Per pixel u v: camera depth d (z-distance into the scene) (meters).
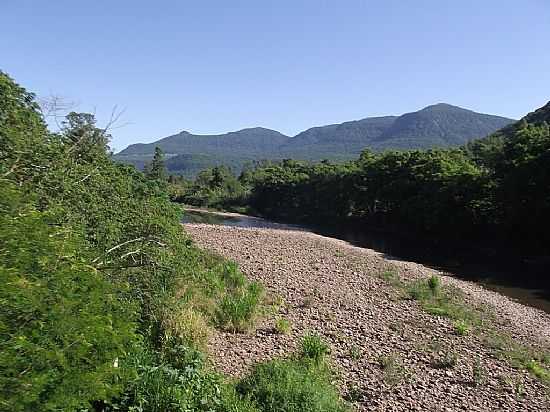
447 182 45.88
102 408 7.48
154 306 11.45
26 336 4.61
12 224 5.45
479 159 57.56
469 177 44.28
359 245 42.41
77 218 9.31
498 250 40.31
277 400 9.06
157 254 10.87
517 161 39.84
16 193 6.17
